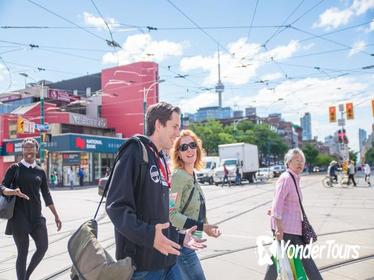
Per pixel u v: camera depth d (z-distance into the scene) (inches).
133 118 1899.6
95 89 2456.9
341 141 1408.7
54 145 1487.5
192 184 146.0
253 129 3046.3
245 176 1477.6
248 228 380.8
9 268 245.9
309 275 167.8
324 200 659.4
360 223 394.9
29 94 1989.4
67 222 460.1
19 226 187.5
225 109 5654.5
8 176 189.9
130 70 1911.9
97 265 81.6
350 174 1083.3
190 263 134.4
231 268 234.2
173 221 135.9
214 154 2325.3
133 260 91.2
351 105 1066.7
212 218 458.9
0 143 1656.0
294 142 5413.4
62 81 2568.9
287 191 170.4
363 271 222.2
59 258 271.1
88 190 1211.9
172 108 105.8
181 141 148.9
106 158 1654.8
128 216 83.1
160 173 97.5
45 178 203.0
